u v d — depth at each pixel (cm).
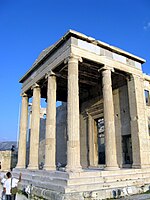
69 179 1449
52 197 1390
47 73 2238
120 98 2489
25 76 2802
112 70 2119
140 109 2227
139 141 2097
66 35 1917
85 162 2839
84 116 3005
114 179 1664
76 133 1692
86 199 1338
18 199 1545
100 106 2716
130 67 2294
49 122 2059
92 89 2945
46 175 1803
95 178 1560
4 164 3638
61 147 3384
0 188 1947
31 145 2383
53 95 2142
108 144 1888
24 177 2112
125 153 2338
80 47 1934
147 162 2102
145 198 1451
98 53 2055
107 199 1413
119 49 2209
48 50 2308
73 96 1762
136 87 2277
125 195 1523
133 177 1800
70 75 1816
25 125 2791
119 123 2438
